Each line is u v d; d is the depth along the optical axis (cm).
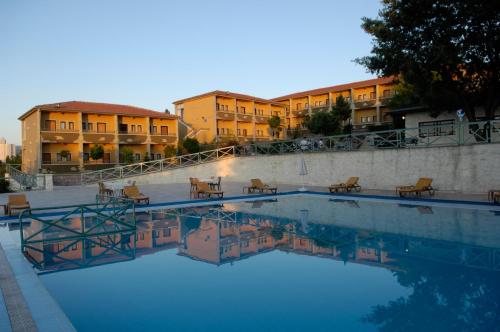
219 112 4703
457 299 534
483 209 1309
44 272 697
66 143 3834
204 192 1755
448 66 1773
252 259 771
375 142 2038
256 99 5134
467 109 1931
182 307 526
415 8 1703
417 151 1820
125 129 4219
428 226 1066
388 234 984
